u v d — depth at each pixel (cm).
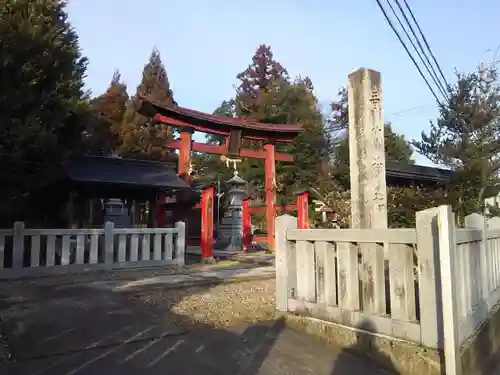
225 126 1736
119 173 1295
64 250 968
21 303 650
